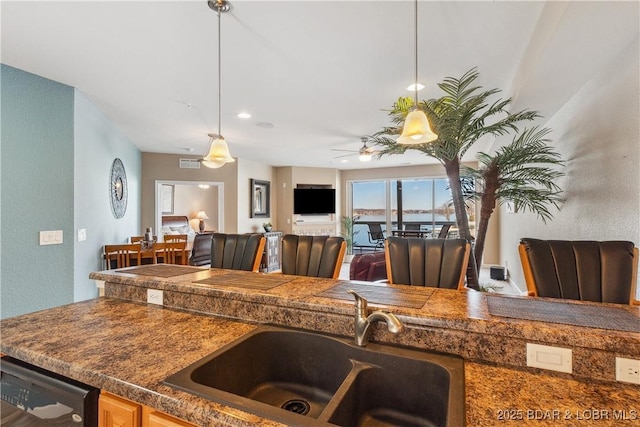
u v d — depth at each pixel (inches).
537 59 83.9
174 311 55.5
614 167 84.8
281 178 305.0
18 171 102.1
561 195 122.0
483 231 108.3
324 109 140.2
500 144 188.1
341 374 42.3
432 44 87.0
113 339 43.3
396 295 49.6
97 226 142.7
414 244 80.7
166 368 35.3
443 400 35.1
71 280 116.3
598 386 31.6
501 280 221.8
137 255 148.4
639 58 72.6
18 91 102.1
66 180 114.7
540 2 69.6
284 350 46.8
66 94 114.9
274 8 71.9
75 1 69.2
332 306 45.2
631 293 64.6
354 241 328.5
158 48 89.6
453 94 97.7
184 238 196.1
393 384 38.8
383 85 115.0
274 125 165.9
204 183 247.8
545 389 31.0
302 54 93.0
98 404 34.9
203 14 74.2
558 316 39.0
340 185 327.3
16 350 40.2
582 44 75.3
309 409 43.3
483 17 74.9
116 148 169.8
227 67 101.3
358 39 84.7
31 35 82.7
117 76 107.7
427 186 303.1
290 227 299.3
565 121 117.1
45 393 37.4
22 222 103.1
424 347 39.9
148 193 230.4
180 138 193.2
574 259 69.1
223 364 39.6
